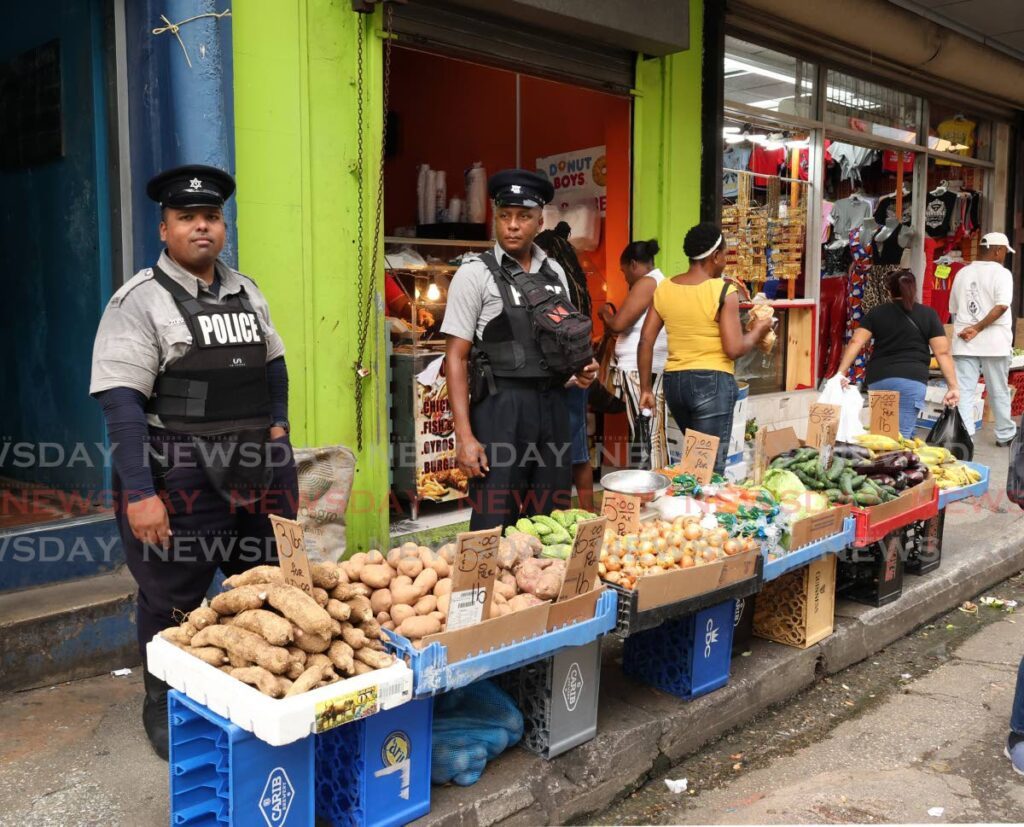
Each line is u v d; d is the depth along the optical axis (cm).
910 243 1009
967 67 929
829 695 420
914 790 332
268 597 246
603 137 664
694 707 362
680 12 591
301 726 226
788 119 797
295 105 443
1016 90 1022
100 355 272
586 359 352
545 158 705
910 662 461
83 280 440
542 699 311
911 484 481
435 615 273
